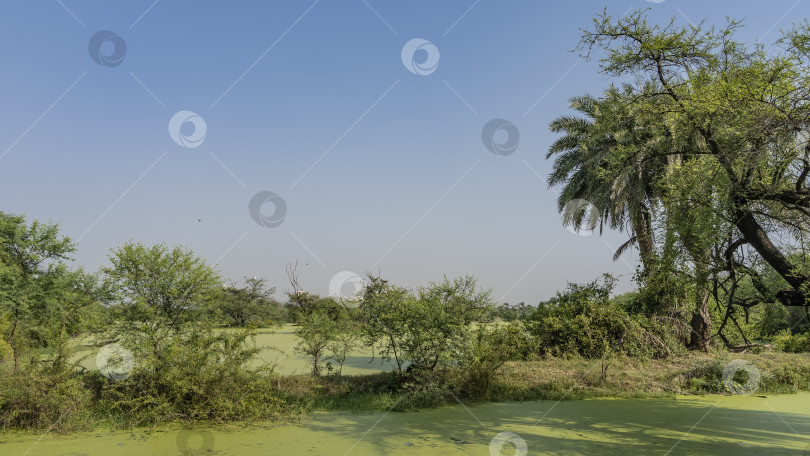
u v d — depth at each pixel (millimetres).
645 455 7039
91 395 9805
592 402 11547
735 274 10328
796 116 7574
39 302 14039
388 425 9133
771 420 9500
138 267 10586
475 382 12117
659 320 18516
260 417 9680
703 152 9375
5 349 15031
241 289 33188
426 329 11844
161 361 9898
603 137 20844
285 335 25297
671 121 9500
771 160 8438
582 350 17703
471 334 12016
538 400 11805
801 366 15109
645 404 11273
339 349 13656
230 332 10930
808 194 8477
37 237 14547
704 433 8398
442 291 12398
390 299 12625
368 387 12281
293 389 11531
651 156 10508
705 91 8602
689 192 9625
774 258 9195
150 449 7586
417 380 11609
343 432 8617
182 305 10812
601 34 9555
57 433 8508
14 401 8844
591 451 7246
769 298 10258
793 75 7484
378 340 12688
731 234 9656
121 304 10570
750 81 7984
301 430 8773
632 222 21516
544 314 18938
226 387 9812
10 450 7523
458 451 7332
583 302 18469
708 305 18859
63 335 9930
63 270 14609
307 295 19062
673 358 16938
